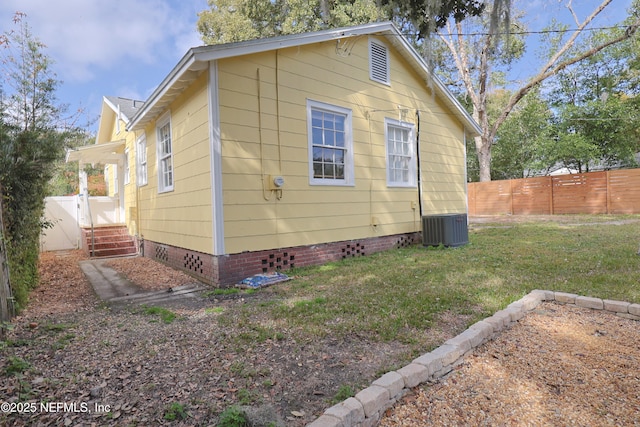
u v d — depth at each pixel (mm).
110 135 14109
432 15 4262
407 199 8766
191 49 5051
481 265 5949
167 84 6109
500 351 2904
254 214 5816
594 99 18734
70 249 11531
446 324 3420
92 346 3152
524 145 21281
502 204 18609
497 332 3201
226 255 5469
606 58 18234
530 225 12219
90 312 4297
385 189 8180
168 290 5359
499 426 2027
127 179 10938
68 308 4492
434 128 9648
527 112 20141
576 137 17406
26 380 2518
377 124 8023
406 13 4715
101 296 5125
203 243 5820
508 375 2549
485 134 19438
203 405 2193
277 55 6180
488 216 17969
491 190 19078
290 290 4957
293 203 6359
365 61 7781
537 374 2557
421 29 4633
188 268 6480
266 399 2244
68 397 2318
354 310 3861
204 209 5730
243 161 5707
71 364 2795
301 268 6363
